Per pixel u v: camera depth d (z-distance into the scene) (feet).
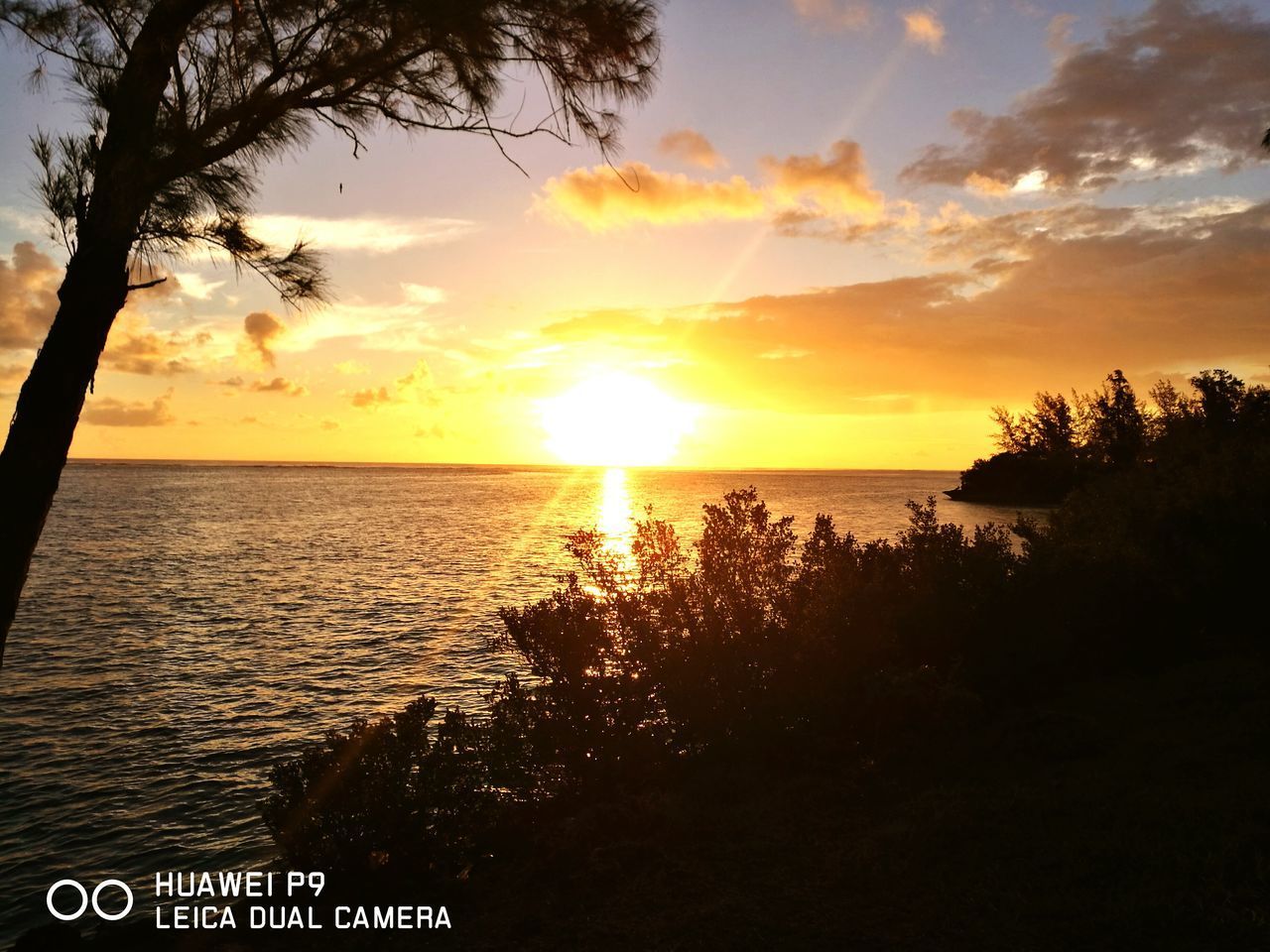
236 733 50.34
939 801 21.06
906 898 15.99
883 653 29.35
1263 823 17.75
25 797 39.93
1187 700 29.35
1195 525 43.60
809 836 19.65
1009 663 32.55
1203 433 60.75
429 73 16.94
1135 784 21.01
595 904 16.81
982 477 370.94
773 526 29.91
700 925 15.51
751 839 19.63
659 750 25.71
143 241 16.06
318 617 90.63
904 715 26.35
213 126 15.89
